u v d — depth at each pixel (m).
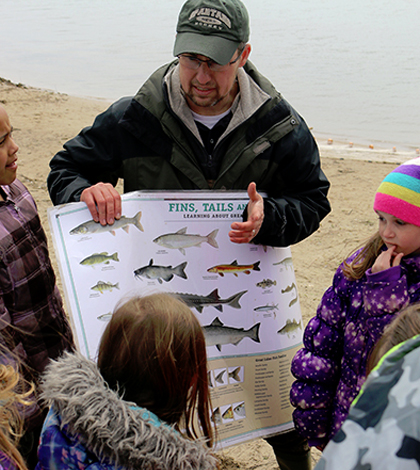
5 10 31.58
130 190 2.62
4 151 2.04
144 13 29.72
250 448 3.18
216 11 2.20
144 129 2.47
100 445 1.32
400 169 1.82
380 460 0.79
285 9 30.42
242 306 2.41
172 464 1.33
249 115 2.42
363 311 1.93
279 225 2.40
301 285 4.86
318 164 2.64
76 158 2.58
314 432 2.14
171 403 1.45
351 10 29.89
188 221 2.38
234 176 2.50
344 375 1.98
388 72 16.03
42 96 11.63
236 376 2.37
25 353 2.22
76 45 20.98
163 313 1.44
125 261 2.28
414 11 29.16
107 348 1.46
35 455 2.29
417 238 1.79
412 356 0.89
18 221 2.20
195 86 2.30
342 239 5.80
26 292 2.21
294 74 15.72
